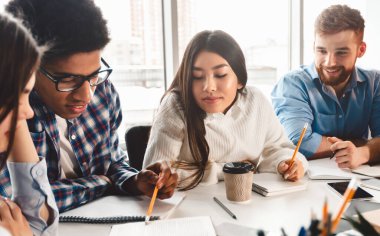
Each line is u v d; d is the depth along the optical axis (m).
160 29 2.13
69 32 0.77
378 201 0.91
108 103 1.18
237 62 1.12
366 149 1.29
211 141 1.23
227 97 1.14
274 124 1.36
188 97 1.16
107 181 1.07
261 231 0.53
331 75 1.59
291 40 2.52
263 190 1.00
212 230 0.75
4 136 0.59
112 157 1.20
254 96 1.32
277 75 2.49
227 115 1.25
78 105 0.87
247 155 1.30
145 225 0.79
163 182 0.93
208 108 1.14
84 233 0.78
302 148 1.51
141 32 2.07
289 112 1.66
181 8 2.08
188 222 0.79
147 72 2.13
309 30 2.45
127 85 2.10
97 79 0.91
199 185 1.11
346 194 0.56
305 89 1.70
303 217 0.83
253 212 0.87
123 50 2.04
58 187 0.92
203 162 1.18
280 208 0.89
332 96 1.66
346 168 1.23
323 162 1.35
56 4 0.77
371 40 2.28
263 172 1.25
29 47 0.51
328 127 1.72
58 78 0.80
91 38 0.79
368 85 1.71
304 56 2.48
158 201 0.95
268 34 2.37
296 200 0.95
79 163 1.09
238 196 0.93
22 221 0.70
